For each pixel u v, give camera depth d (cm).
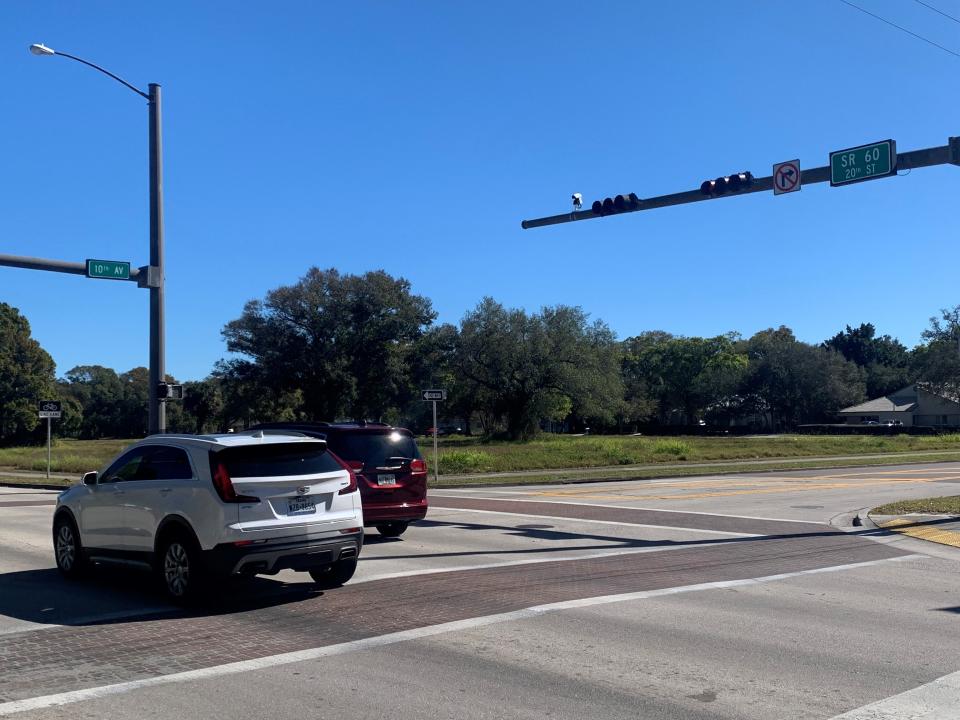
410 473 1374
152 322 2203
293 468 898
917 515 1605
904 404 10425
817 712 543
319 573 970
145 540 910
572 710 549
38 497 2441
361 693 585
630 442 5316
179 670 641
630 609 841
